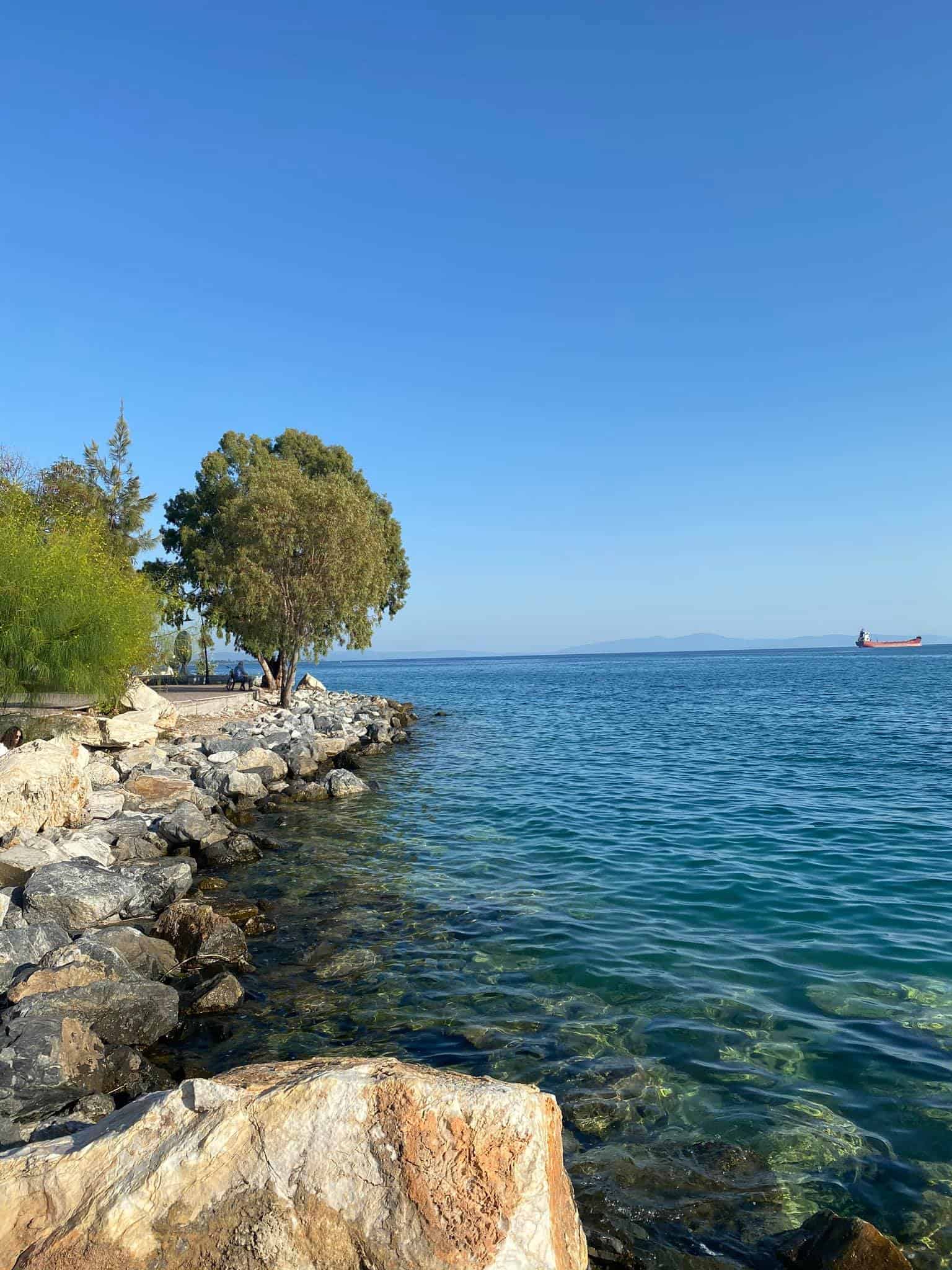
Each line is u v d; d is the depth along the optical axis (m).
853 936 10.33
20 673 20.81
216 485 50.41
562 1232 4.18
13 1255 3.98
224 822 17.20
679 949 10.05
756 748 28.94
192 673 60.56
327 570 40.38
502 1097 4.32
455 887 13.18
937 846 14.74
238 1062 7.65
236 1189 4.07
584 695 67.31
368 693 81.12
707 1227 5.29
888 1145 6.07
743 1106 6.60
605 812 18.72
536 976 9.40
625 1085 6.96
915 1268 4.88
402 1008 8.66
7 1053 6.78
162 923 10.61
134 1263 3.86
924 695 54.00
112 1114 4.89
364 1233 3.93
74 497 43.75
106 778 19.45
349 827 17.95
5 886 11.80
